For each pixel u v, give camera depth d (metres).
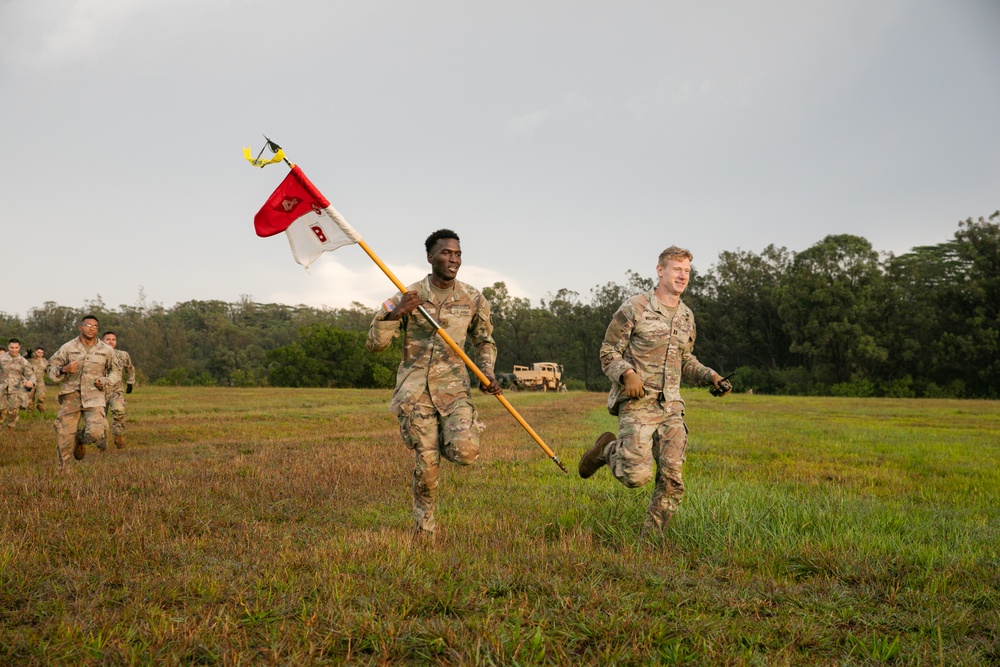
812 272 71.94
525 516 5.87
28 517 5.36
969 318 63.72
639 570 4.11
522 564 4.18
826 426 17.47
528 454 10.17
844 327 65.56
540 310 103.50
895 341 68.06
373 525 5.54
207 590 3.66
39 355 19.08
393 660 2.97
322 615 3.26
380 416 19.62
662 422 5.29
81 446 9.09
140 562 4.21
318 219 5.28
